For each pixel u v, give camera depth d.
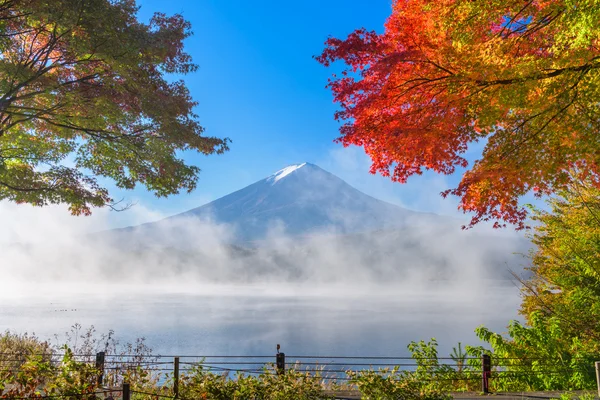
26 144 15.60
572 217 14.55
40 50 13.66
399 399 10.20
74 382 9.12
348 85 7.96
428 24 7.49
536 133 7.28
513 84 6.92
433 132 7.66
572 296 14.38
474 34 7.24
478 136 7.69
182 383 10.37
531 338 14.83
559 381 13.44
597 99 6.77
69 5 11.23
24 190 14.30
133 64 12.89
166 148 14.84
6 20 12.38
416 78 7.68
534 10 7.01
